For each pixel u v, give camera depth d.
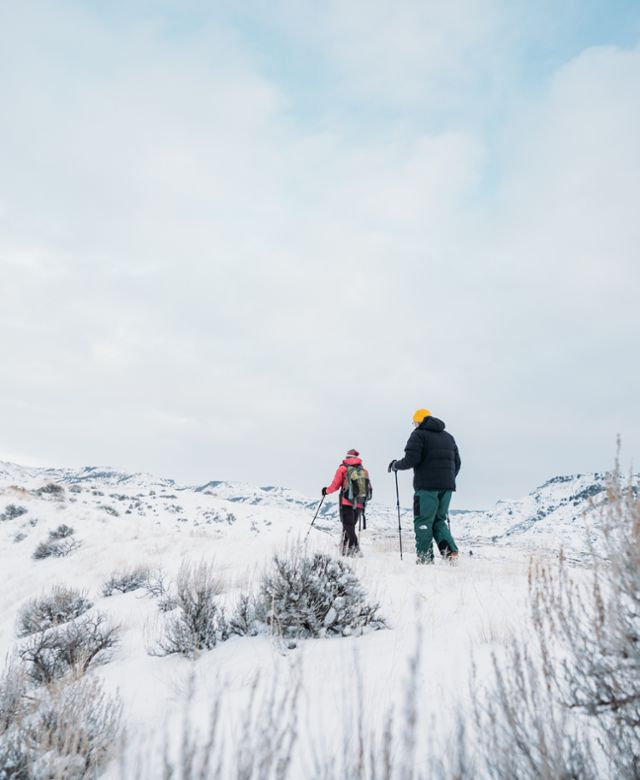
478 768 1.88
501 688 1.85
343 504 8.92
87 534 21.53
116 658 5.27
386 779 1.53
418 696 2.70
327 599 4.55
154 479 123.62
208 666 3.98
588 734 2.04
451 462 8.37
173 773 1.89
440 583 6.12
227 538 18.56
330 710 2.64
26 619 7.95
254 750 1.71
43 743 2.73
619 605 1.94
